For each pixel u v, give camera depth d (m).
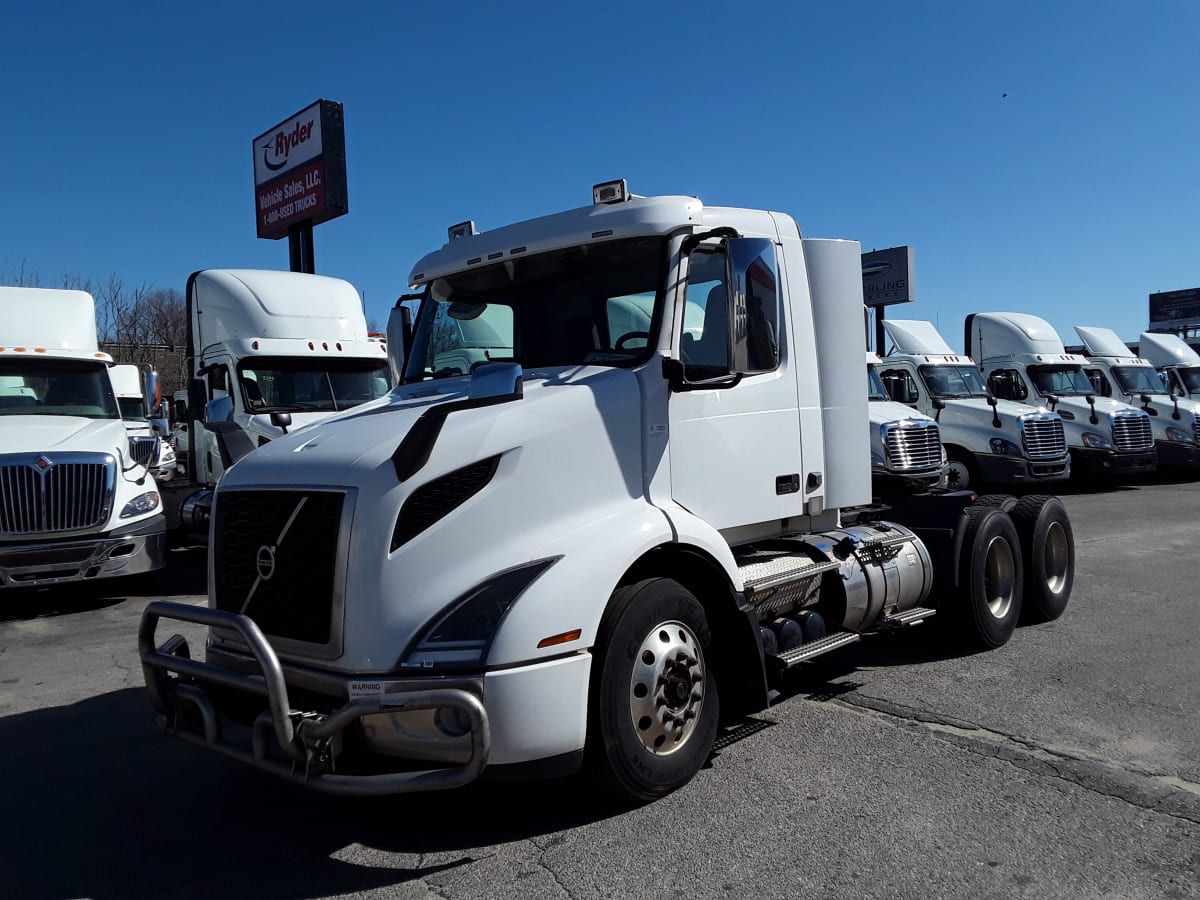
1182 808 3.95
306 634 3.62
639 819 3.95
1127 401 21.53
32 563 8.76
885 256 23.12
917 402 18.09
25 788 4.59
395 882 3.53
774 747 4.74
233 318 12.36
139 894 3.52
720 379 4.41
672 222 4.41
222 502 4.08
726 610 4.40
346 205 19.39
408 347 5.53
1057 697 5.45
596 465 4.07
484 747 3.29
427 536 3.55
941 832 3.77
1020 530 7.14
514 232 4.93
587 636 3.66
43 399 10.84
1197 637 6.75
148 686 3.99
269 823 4.11
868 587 5.47
